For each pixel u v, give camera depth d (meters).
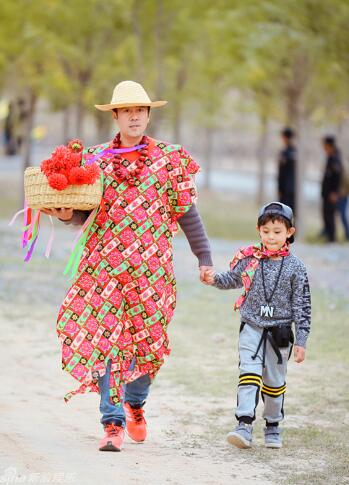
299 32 37.72
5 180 69.75
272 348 11.52
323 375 15.63
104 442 11.04
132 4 43.53
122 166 11.28
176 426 12.73
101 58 47.78
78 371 11.04
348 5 36.81
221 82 54.25
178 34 46.72
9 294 24.06
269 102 47.84
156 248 11.23
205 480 10.04
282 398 11.69
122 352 11.19
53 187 10.71
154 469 10.37
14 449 10.88
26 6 44.62
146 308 11.20
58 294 24.36
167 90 52.59
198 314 21.34
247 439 11.17
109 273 11.12
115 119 11.41
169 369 16.28
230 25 40.72
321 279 26.12
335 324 19.61
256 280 11.50
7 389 15.05
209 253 11.66
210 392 14.73
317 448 11.59
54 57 47.41
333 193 40.78
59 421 12.89
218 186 72.50
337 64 39.38
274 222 11.40
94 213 11.21
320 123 47.12
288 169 42.19
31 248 11.54
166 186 11.34
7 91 60.81
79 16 44.72
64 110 60.59
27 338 19.33
